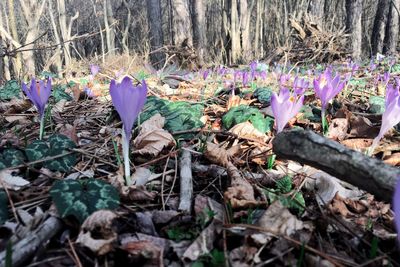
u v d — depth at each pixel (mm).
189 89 741
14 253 165
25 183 244
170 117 378
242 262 178
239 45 2316
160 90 664
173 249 188
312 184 268
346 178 193
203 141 331
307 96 527
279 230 194
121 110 228
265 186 271
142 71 1062
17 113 477
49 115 400
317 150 200
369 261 174
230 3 2477
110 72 1024
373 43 2555
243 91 580
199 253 183
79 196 200
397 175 175
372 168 182
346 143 358
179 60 1737
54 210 197
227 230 195
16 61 1101
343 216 232
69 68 1176
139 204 233
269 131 383
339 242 201
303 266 179
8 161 266
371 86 787
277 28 3232
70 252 181
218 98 549
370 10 3709
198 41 2027
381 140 362
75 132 352
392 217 231
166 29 4020
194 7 2010
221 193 251
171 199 242
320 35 1882
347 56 1963
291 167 303
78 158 297
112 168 289
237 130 361
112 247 176
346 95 595
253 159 306
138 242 184
